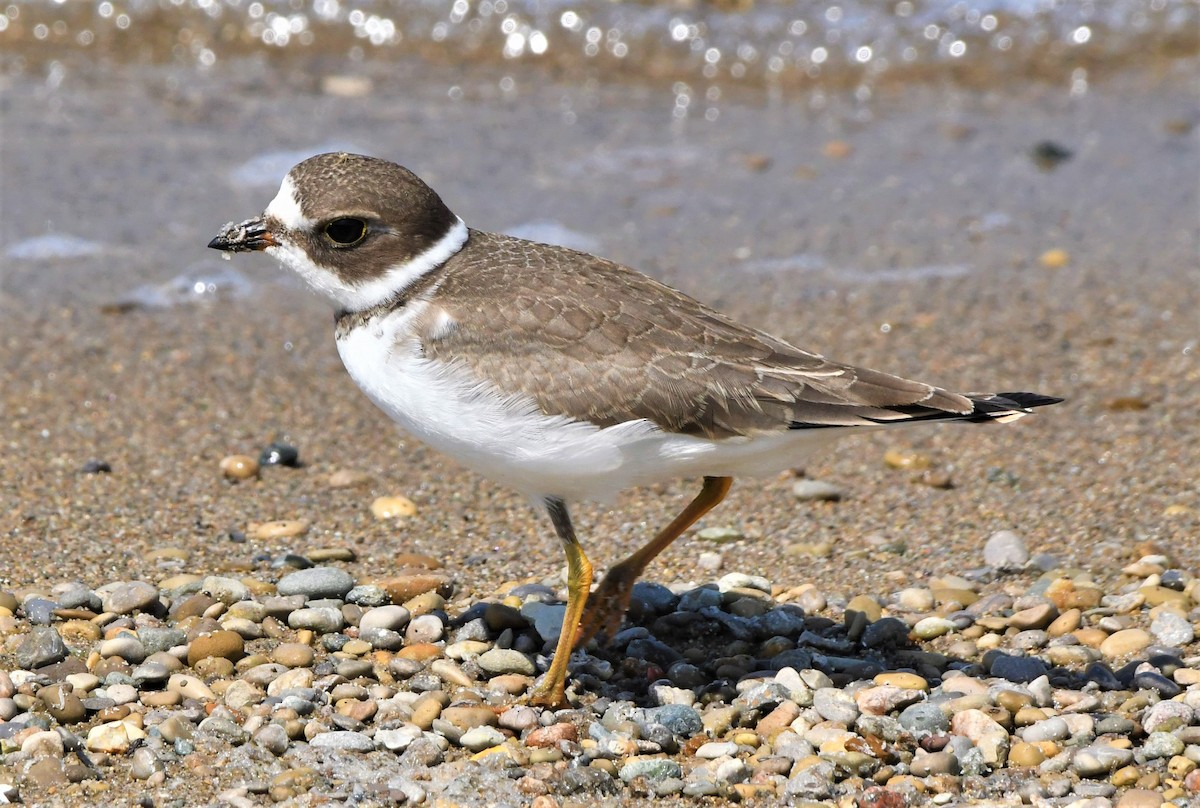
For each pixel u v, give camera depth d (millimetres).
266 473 12945
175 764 8641
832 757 8781
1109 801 8414
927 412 8984
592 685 9797
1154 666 9703
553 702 9398
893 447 13516
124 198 17750
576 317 9055
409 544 11781
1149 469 12750
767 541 11906
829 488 12641
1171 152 19828
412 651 9930
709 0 22547
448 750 8953
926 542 11828
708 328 9156
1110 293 16312
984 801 8508
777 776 8695
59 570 10938
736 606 10641
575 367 8930
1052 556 11391
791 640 10305
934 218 18156
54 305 15648
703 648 10297
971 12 22422
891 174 19328
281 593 10516
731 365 9000
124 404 13938
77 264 16469
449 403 9070
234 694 9281
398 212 9281
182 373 14570
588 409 8906
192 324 15562
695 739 9094
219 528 11883
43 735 8570
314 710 9250
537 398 8922
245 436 13539
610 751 8891
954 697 9445
